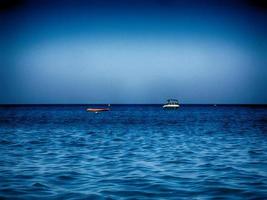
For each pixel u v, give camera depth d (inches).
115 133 1508.4
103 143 1096.8
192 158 751.7
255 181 501.7
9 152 864.9
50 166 642.8
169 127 1900.8
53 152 865.5
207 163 679.1
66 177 533.0
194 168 618.8
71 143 1095.6
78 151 887.1
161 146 1005.8
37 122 2402.8
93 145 1036.5
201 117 3284.9
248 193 428.8
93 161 709.3
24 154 825.5
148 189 452.4
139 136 1359.5
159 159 738.2
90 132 1558.8
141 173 567.8
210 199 401.1
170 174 557.6
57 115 3799.2
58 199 401.4
